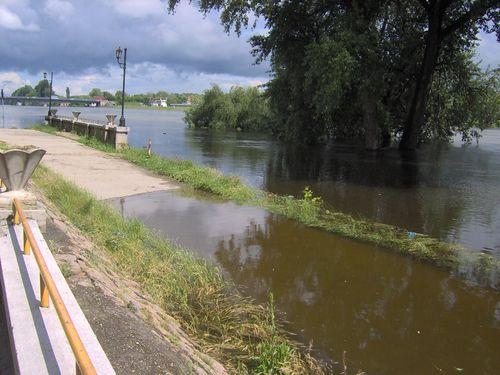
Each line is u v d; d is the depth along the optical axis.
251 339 5.24
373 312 6.21
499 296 6.83
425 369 4.94
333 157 26.77
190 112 64.25
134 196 12.80
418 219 11.70
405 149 30.47
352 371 4.83
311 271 7.64
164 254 7.60
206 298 6.21
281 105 35.66
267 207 12.11
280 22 28.55
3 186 6.58
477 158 28.44
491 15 25.86
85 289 4.52
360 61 24.64
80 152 20.94
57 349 3.12
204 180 14.52
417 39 29.59
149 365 3.57
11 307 3.62
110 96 193.88
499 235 10.22
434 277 7.54
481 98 33.06
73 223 7.95
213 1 25.08
